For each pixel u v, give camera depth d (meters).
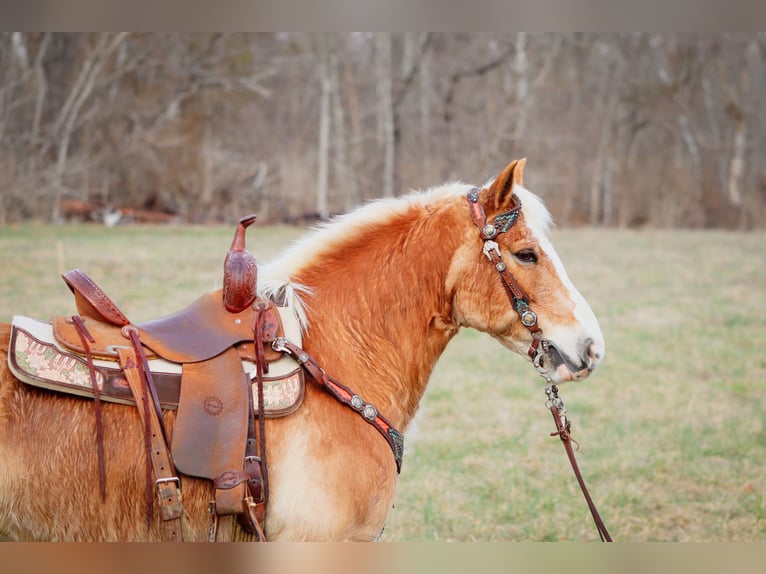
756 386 7.85
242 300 2.64
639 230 24.23
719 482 5.33
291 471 2.51
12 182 22.08
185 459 2.41
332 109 29.97
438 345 2.95
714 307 11.84
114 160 25.64
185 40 27.58
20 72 24.20
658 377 8.15
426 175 27.72
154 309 10.24
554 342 2.78
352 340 2.80
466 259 2.84
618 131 31.20
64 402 2.45
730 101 29.05
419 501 4.94
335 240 2.91
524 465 5.62
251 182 27.62
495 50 29.00
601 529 3.01
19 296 10.45
